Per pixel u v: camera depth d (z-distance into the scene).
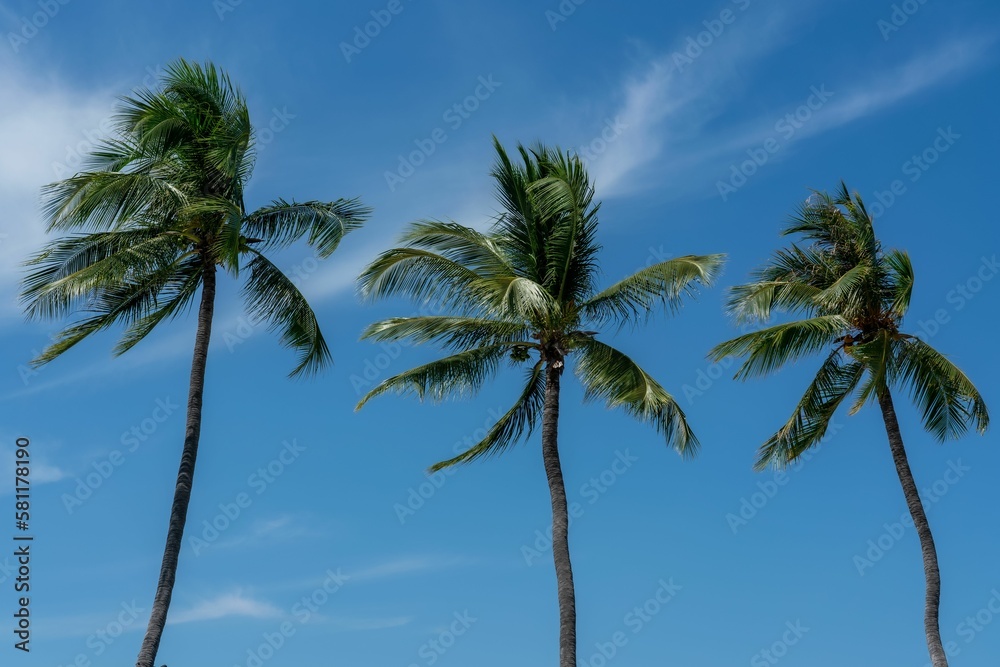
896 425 30.12
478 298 26.64
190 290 27.59
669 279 26.23
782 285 29.61
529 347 27.78
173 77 26.19
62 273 25.69
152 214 26.09
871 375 28.52
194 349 26.12
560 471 26.78
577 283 28.02
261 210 26.98
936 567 28.66
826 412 30.70
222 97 26.91
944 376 29.52
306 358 28.41
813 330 28.73
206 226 26.45
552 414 27.12
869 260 29.83
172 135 25.81
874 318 29.66
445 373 27.66
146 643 22.83
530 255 28.16
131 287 27.06
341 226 26.73
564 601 25.19
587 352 27.59
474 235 27.44
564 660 24.48
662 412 28.00
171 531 24.17
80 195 24.06
